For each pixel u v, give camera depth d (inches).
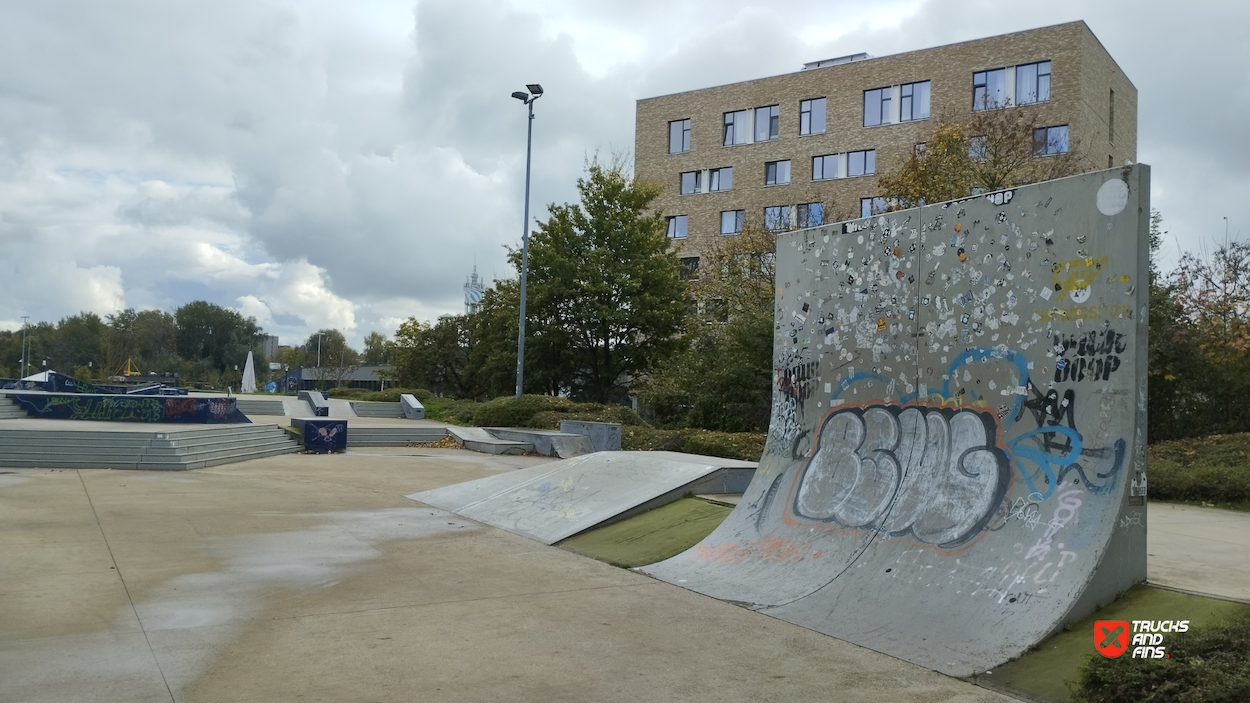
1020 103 1434.5
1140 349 247.1
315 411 1344.7
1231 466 540.7
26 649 230.1
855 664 232.5
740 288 1132.5
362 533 423.8
